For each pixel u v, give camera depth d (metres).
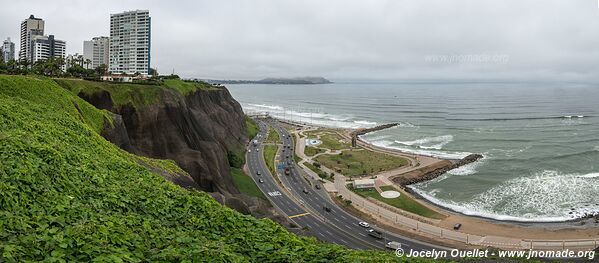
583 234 75.25
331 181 108.62
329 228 76.06
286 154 139.12
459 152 156.38
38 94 51.06
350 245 68.94
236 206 56.44
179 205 26.69
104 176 28.59
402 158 137.88
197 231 22.91
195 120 99.81
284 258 20.25
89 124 55.75
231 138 137.00
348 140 175.62
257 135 177.25
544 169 127.88
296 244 23.00
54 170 24.44
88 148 37.00
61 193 22.50
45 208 19.83
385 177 114.06
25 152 24.62
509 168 129.88
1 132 28.88
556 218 87.88
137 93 81.00
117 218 21.28
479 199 101.00
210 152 87.88
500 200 100.06
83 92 72.06
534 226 83.00
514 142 176.25
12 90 48.31
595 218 87.06
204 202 28.11
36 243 15.62
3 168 21.08
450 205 96.94
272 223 26.44
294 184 103.44
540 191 106.00
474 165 134.38
